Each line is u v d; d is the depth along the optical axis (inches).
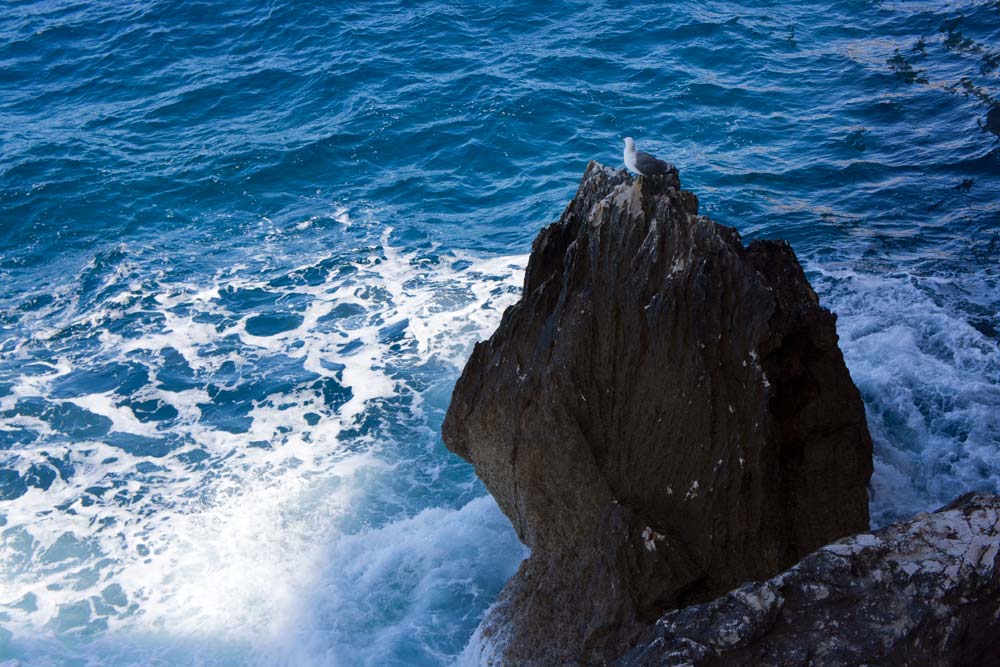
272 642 551.5
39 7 1514.5
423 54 1298.0
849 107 1158.3
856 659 305.1
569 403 496.7
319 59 1302.9
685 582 460.1
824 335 475.8
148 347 824.3
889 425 656.4
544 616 496.4
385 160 1100.5
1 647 556.4
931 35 1327.5
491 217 992.2
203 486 669.9
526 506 526.6
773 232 921.5
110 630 566.9
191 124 1195.3
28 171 1093.8
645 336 482.0
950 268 844.0
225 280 913.5
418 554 592.7
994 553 325.7
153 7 1467.8
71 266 951.0
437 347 797.9
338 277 904.9
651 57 1279.5
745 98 1183.6
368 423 718.5
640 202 489.7
